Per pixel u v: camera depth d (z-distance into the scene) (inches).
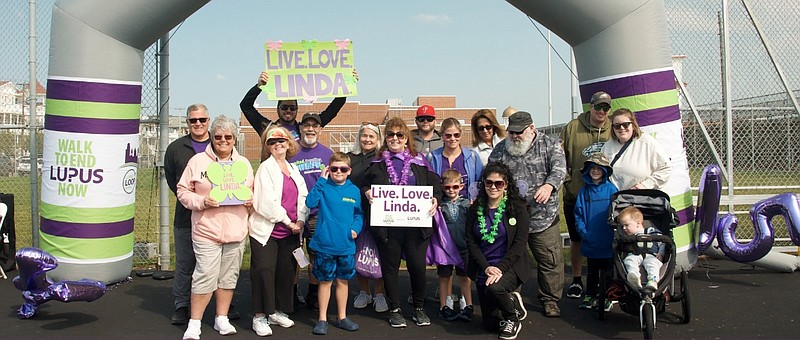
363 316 216.4
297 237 201.9
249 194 191.0
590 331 197.0
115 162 237.5
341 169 194.9
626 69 233.9
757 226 246.4
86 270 235.0
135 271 288.7
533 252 212.8
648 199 203.6
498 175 191.5
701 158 351.6
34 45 290.5
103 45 233.0
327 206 196.1
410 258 201.3
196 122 206.7
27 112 340.2
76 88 231.6
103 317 214.1
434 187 207.3
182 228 205.8
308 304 225.3
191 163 192.7
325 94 237.3
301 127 227.0
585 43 241.8
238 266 195.2
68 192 233.3
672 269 192.7
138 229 417.7
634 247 195.3
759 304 223.1
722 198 311.9
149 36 240.4
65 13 232.8
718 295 236.2
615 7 233.1
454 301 229.1
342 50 238.5
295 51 237.0
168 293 249.0
